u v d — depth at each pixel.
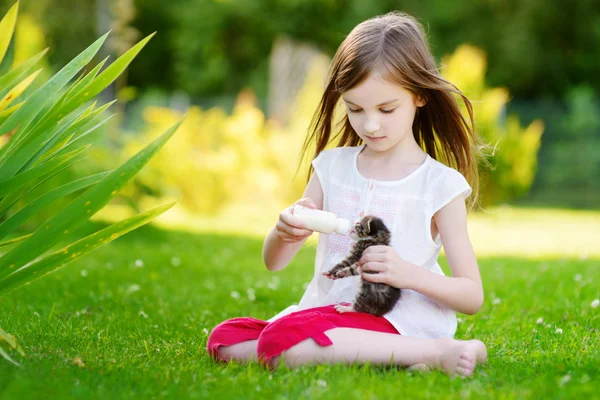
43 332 3.50
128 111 17.84
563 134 17.91
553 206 17.28
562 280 5.67
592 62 22.52
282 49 16.30
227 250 8.76
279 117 16.16
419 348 2.76
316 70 14.48
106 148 9.40
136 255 7.57
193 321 4.21
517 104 18.11
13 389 2.33
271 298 5.31
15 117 3.00
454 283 2.86
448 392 2.43
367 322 2.86
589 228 12.55
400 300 2.91
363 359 2.76
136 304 4.82
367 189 3.11
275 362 2.80
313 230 2.93
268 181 13.73
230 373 2.73
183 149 13.23
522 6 22.14
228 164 13.48
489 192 14.80
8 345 2.99
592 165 17.64
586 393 2.38
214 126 14.22
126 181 2.68
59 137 3.06
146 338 3.57
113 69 2.80
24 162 2.90
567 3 22.00
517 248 9.70
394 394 2.37
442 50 22.23
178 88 26.16
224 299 5.21
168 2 25.34
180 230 10.73
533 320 4.13
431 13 22.48
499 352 3.23
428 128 3.29
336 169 3.28
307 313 2.88
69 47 16.70
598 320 4.05
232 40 25.53
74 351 3.05
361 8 23.20
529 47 22.06
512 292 5.27
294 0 23.98
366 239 2.88
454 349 2.73
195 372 2.72
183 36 25.11
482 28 22.53
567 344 3.36
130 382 2.55
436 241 3.12
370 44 2.97
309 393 2.38
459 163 3.28
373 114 2.96
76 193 8.58
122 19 13.69
